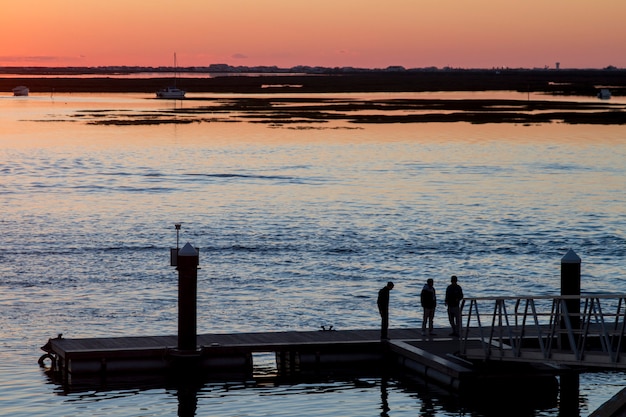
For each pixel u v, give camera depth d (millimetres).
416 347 66188
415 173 185375
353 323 78938
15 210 133500
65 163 197375
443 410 58750
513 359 58906
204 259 102312
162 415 57281
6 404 58438
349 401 60312
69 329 75500
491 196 152250
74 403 59000
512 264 101625
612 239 115500
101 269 96688
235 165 197375
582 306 85750
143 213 132000
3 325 76312
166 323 77625
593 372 68000
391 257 104312
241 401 60156
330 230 120062
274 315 80875
